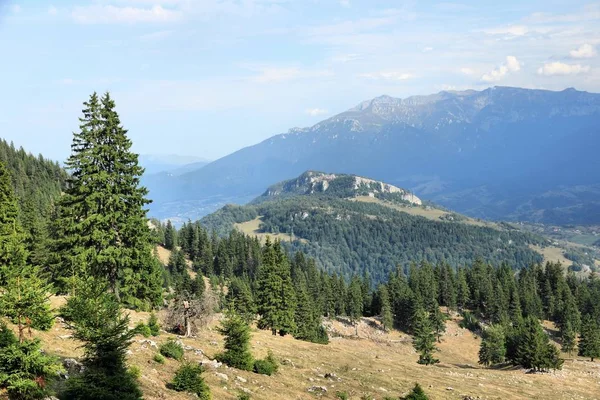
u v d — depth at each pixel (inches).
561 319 5191.9
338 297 5728.3
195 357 1277.1
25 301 712.4
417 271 6909.5
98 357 713.6
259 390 1144.2
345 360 2047.2
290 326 2861.7
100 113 1432.1
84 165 1400.1
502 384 2285.9
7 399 633.0
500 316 5310.0
